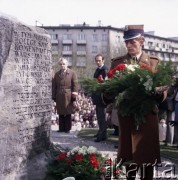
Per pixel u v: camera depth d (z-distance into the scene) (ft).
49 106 18.71
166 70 12.70
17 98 15.14
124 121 13.65
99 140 29.27
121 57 14.79
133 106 13.07
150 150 13.44
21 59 15.51
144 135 13.43
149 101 12.95
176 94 25.96
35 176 16.12
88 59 220.64
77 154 15.87
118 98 12.80
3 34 14.26
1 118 13.98
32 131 16.56
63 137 31.12
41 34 17.48
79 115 53.67
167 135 28.94
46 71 18.19
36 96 17.02
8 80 14.44
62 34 224.53
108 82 13.42
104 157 16.25
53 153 17.90
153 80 12.62
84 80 14.19
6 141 14.33
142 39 14.38
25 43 15.85
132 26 14.21
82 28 222.28
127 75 12.98
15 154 14.99
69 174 15.19
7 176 14.42
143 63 14.10
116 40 221.05
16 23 14.99
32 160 16.42
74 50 223.92
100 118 29.01
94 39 220.64
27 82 16.06
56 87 33.40
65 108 33.35
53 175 15.75
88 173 14.96
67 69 33.12
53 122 44.14
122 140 13.79
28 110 16.17
